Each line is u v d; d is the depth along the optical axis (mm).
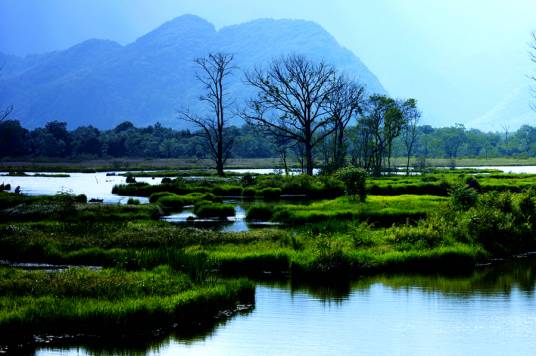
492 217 35375
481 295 25156
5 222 42125
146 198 68250
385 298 24703
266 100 93812
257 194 69750
